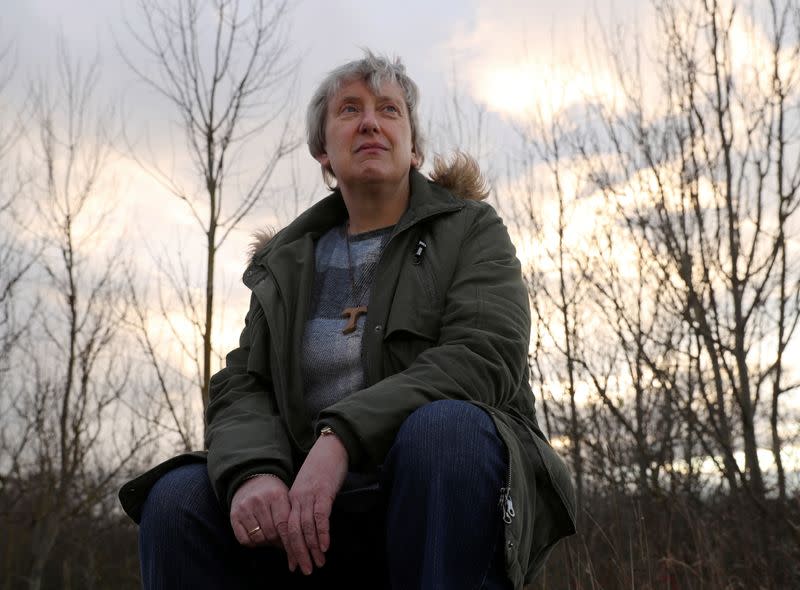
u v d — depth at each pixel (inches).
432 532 53.7
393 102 75.6
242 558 63.7
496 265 68.5
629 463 237.5
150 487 65.8
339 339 68.9
